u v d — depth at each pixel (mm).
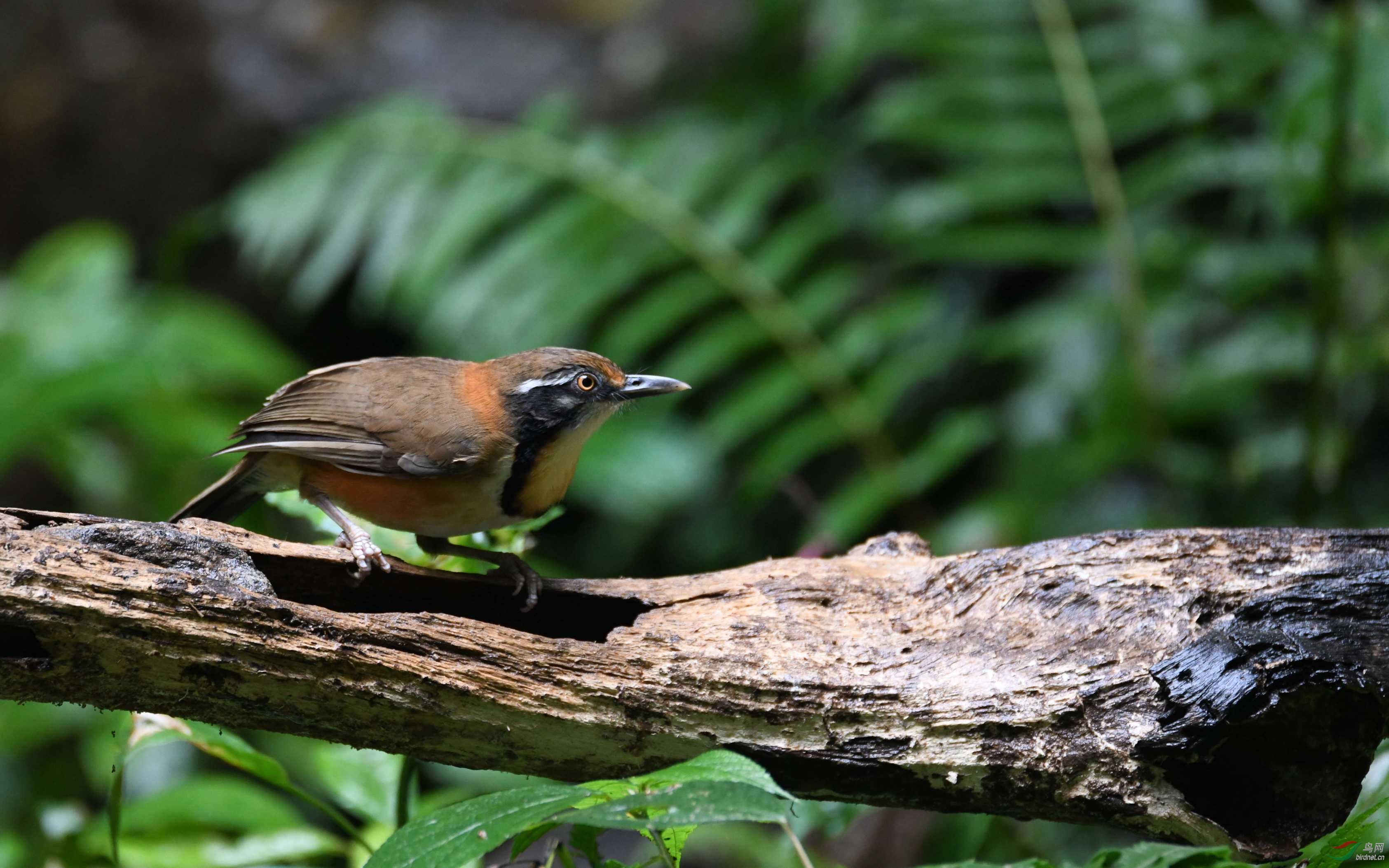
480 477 7957
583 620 7148
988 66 12477
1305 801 5652
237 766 7051
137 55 18719
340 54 18438
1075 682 5781
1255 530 6129
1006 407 13805
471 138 12953
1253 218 13906
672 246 12586
